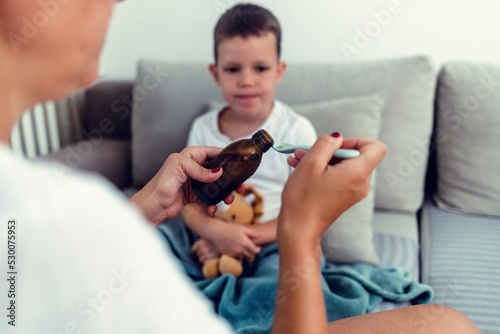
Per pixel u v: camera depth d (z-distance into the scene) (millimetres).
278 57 1285
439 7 1478
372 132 1289
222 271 1059
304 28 1620
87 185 311
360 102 1302
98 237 291
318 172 465
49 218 279
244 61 1191
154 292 311
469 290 1024
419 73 1349
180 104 1493
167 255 341
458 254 1169
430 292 990
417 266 1149
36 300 281
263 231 1138
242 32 1174
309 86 1425
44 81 318
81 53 323
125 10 1771
